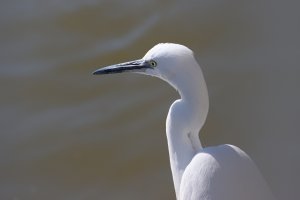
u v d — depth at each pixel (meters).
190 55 6.53
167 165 10.55
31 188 10.54
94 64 12.77
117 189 10.31
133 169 10.60
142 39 13.14
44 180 10.66
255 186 6.35
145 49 12.95
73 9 13.95
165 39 13.03
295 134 10.51
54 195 10.38
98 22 13.67
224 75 11.86
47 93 12.31
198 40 12.81
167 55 6.54
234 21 12.98
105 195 10.25
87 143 11.15
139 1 13.94
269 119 10.84
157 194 10.05
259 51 12.21
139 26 13.46
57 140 11.30
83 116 11.72
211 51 12.52
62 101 12.11
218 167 6.29
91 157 10.94
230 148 6.45
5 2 14.30
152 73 6.73
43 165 10.93
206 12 13.33
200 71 6.54
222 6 13.35
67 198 10.30
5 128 11.66
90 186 10.46
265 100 11.20
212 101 11.38
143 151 10.84
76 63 12.81
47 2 14.21
